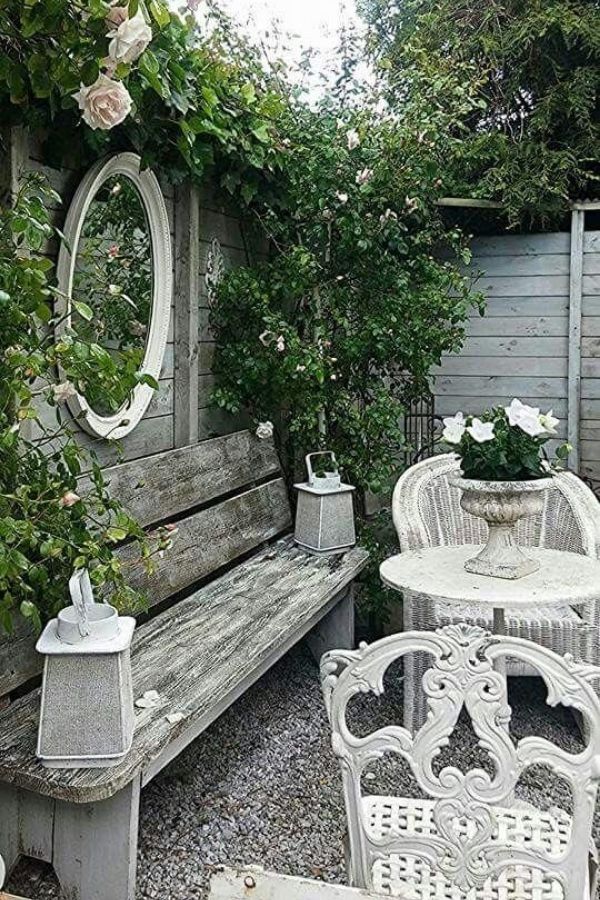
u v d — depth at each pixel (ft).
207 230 11.38
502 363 14.60
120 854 5.97
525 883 4.36
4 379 5.98
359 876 4.20
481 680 3.94
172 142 8.91
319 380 11.45
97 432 8.67
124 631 6.13
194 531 10.09
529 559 8.14
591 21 14.02
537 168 13.73
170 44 7.81
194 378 10.91
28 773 5.74
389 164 11.63
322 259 12.30
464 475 7.84
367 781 8.44
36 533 6.03
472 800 3.96
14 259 6.09
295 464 13.32
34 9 4.94
